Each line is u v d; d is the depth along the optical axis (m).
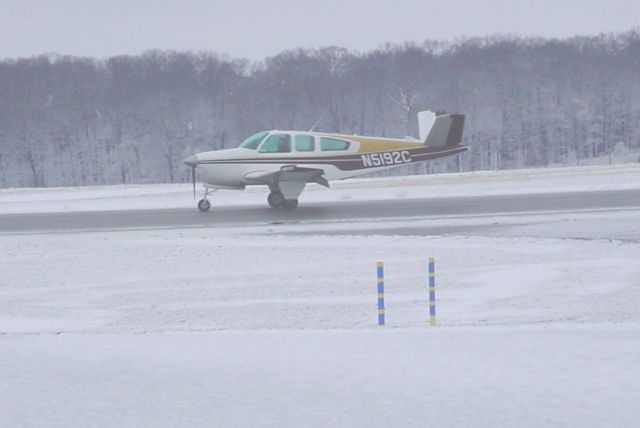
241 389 21.81
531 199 76.50
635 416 18.92
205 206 73.50
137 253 52.41
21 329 34.31
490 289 40.06
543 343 26.72
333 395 21.09
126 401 20.84
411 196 85.38
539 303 36.94
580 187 88.81
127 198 96.94
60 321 36.00
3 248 55.72
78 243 56.91
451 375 22.70
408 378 22.52
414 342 27.42
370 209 71.75
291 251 51.44
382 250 51.00
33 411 20.08
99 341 28.84
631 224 58.91
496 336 28.25
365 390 21.45
